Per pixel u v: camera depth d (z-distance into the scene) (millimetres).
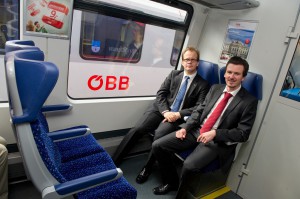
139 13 2270
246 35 2379
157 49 2742
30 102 916
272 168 2193
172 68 2930
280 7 2107
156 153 2109
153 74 2836
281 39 2105
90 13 2143
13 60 908
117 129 2559
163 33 2699
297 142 2010
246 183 2398
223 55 2619
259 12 2266
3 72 1774
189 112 2375
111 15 2135
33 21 1689
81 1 1922
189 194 2215
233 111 2020
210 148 1999
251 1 2121
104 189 1325
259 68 2270
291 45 2035
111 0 2074
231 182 2516
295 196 2041
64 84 2020
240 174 2426
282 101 2098
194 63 2357
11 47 1188
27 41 1363
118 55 2479
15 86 899
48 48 1817
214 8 2625
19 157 1940
